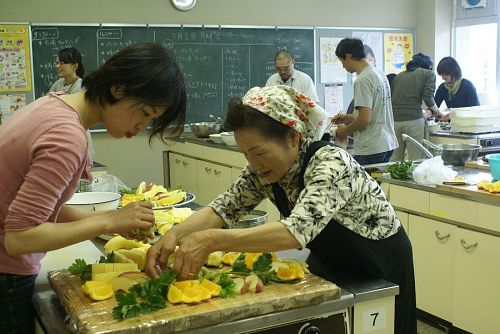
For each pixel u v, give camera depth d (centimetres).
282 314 122
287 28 609
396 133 489
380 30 656
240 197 159
